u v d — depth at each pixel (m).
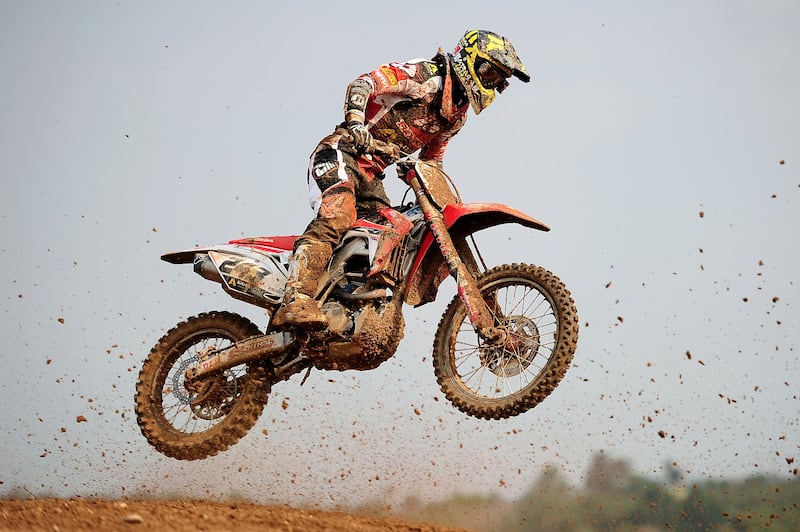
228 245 16.39
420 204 14.95
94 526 10.85
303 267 14.95
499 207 14.73
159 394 16.52
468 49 15.70
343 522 12.88
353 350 14.80
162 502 13.55
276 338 15.48
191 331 16.52
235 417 15.78
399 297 15.08
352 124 14.94
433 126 16.20
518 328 14.98
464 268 14.74
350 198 15.36
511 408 14.88
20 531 10.35
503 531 16.94
